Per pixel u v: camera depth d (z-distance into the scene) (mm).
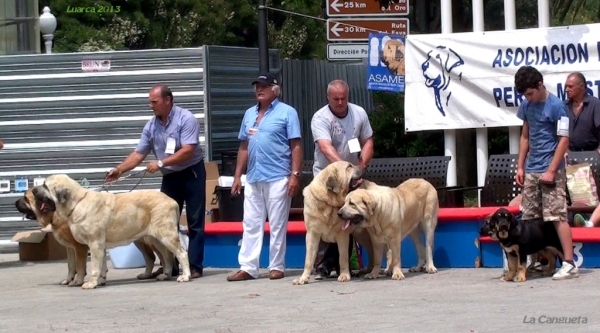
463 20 17234
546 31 12305
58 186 9992
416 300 8531
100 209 10039
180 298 9203
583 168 10422
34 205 10109
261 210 10438
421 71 12977
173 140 10562
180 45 32812
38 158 13883
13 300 9461
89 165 13812
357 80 19250
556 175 9312
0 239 13992
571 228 10109
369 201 9469
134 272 11586
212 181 12570
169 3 33562
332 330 7301
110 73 13766
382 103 17172
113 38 29688
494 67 12578
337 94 10109
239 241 11508
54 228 10141
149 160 13578
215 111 13727
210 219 12508
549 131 9391
